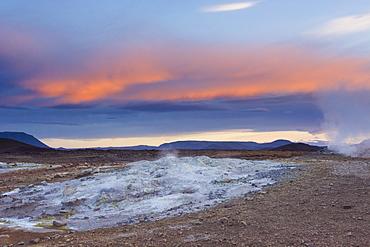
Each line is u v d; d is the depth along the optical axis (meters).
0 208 20.44
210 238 10.87
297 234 10.34
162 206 17.80
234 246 9.84
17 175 34.31
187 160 28.86
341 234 9.92
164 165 27.20
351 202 13.60
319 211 12.95
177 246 10.29
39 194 23.22
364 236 9.52
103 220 16.48
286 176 21.81
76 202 19.89
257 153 49.84
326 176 19.83
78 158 51.44
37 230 15.34
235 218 13.20
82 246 11.20
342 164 24.20
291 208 13.90
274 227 11.45
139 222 15.22
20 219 17.89
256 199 16.50
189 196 19.31
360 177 18.27
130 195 20.17
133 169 27.17
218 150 56.28
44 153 58.16
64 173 32.88
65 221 16.70
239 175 24.48
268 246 9.52
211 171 25.09
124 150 60.94
